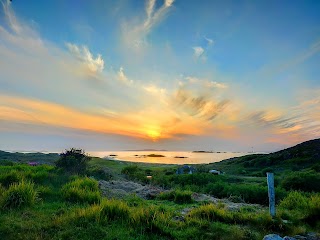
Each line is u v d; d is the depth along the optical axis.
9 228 6.75
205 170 36.31
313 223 9.90
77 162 21.42
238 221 9.60
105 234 7.03
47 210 9.10
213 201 14.79
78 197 11.03
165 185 23.33
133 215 8.48
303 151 50.50
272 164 47.97
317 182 19.11
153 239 7.19
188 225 8.60
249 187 17.94
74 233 6.90
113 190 15.86
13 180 12.48
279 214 10.15
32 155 48.16
